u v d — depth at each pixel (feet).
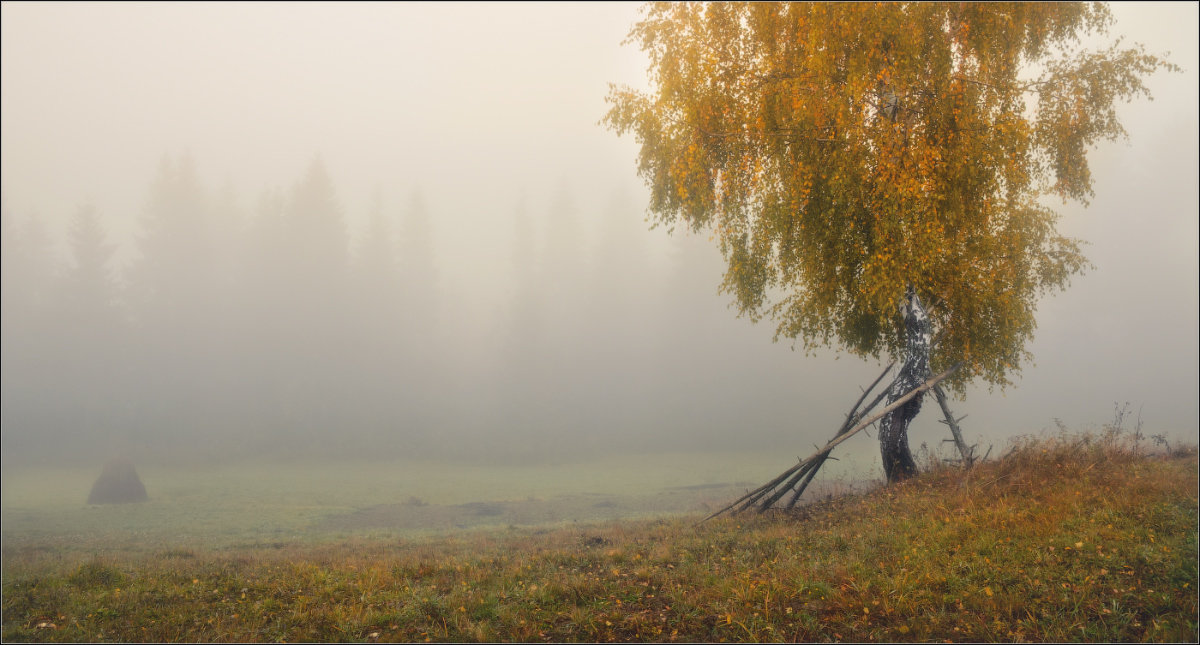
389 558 34.68
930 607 19.36
